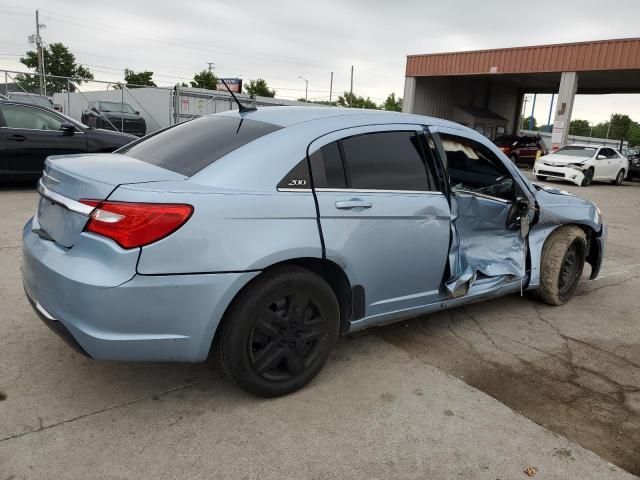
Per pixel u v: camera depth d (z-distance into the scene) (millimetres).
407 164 3279
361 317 3139
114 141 9008
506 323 4203
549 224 4426
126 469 2250
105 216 2326
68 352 3232
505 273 3977
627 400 3102
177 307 2402
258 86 64500
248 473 2275
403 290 3305
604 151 18906
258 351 2730
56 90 25578
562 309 4625
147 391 2873
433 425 2709
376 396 2957
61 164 2828
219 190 2521
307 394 2934
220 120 3365
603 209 11844
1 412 2590
